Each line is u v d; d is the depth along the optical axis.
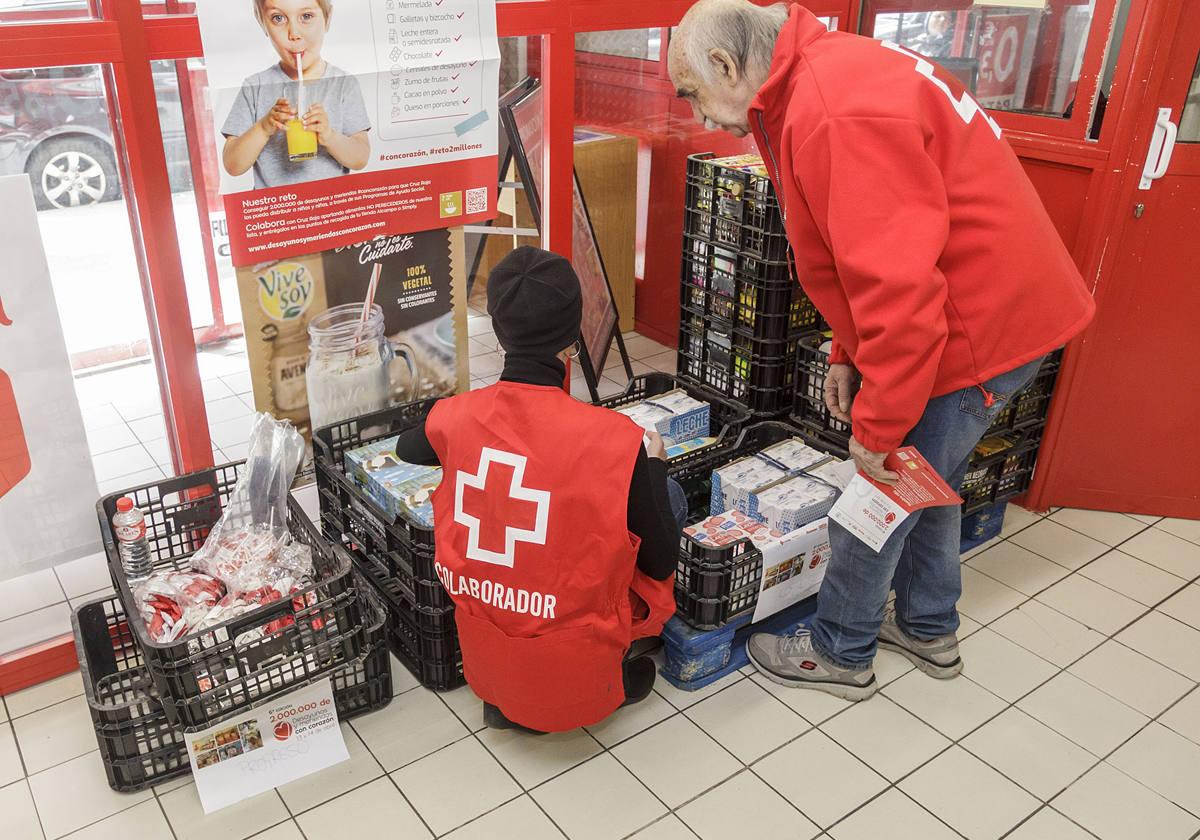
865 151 1.70
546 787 2.04
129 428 2.73
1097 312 2.81
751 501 2.48
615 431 1.77
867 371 1.80
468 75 2.42
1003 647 2.50
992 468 2.88
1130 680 2.38
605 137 3.71
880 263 1.70
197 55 2.00
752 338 2.96
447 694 2.31
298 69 2.14
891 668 2.43
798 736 2.19
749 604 2.34
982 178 1.83
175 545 2.40
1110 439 3.02
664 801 2.00
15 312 2.03
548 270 1.75
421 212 2.50
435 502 1.92
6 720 2.20
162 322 2.19
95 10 1.90
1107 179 2.66
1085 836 1.94
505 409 1.80
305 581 2.19
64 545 2.27
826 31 1.92
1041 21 2.69
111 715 1.91
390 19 2.24
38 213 2.17
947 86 1.83
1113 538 2.99
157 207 2.07
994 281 1.85
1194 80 2.52
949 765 2.11
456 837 1.91
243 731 1.99
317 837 1.91
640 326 4.19
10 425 2.10
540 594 1.84
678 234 3.82
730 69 1.90
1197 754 2.16
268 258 2.29
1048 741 2.19
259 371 2.40
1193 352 2.84
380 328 2.58
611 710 2.04
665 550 1.87
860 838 1.92
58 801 1.99
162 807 1.98
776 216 2.78
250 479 2.33
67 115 2.28
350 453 2.49
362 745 2.14
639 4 2.67
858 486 2.02
